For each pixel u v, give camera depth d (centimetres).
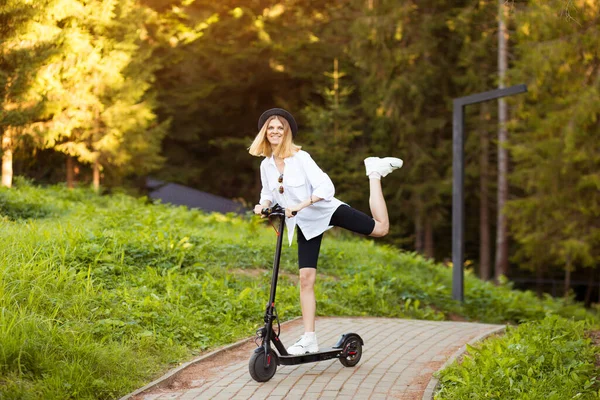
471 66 2531
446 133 2703
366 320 822
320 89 2811
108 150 1762
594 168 1969
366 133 2792
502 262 2303
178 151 3144
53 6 1486
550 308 1459
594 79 1764
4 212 1114
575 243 2014
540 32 1631
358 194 2473
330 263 1159
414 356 620
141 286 731
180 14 2739
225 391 502
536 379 505
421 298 1073
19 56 1391
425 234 2773
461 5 2552
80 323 580
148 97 1984
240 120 3222
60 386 462
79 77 1609
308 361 541
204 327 664
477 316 1167
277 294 835
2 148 1459
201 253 946
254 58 2830
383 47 2464
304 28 2841
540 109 2044
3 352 465
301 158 534
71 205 1302
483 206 2658
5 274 604
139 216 1165
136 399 484
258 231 1367
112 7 1648
